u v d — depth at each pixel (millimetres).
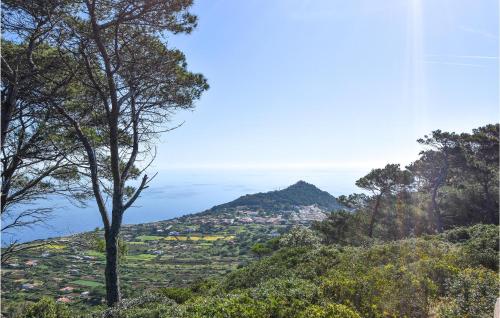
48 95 9758
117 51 10312
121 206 10539
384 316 6305
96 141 10883
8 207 9539
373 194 34281
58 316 9641
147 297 9117
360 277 7793
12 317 9398
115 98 10359
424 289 6781
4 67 8828
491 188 32625
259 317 5996
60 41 9719
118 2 10008
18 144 9422
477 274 7605
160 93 11547
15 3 8930
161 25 10742
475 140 33438
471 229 18484
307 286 7840
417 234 31109
